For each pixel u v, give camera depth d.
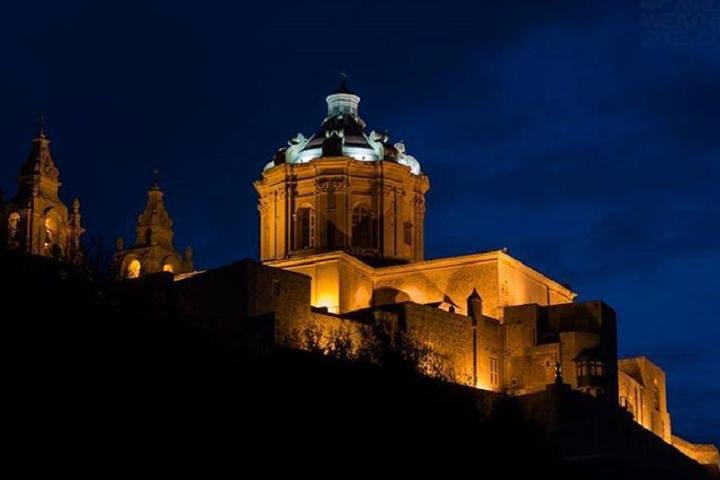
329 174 162.00
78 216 161.88
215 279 133.00
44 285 101.44
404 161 168.00
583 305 150.75
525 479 112.88
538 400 137.25
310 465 102.38
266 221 165.62
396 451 106.81
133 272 152.38
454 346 144.75
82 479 91.12
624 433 147.50
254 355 113.50
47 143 160.88
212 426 100.19
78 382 94.94
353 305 153.88
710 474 169.62
